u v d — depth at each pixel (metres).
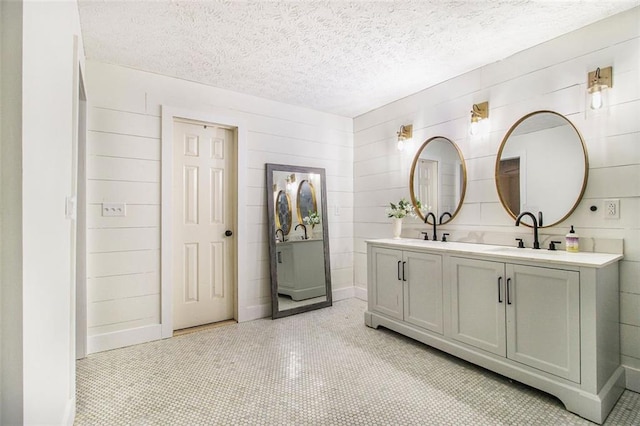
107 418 1.69
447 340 2.40
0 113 0.93
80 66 2.05
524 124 2.48
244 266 3.28
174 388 1.99
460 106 2.95
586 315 1.70
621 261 1.98
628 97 1.98
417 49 2.47
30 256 1.01
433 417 1.69
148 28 2.16
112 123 2.63
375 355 2.45
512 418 1.69
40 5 1.11
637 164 1.94
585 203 2.15
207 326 3.11
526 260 1.94
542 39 2.33
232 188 3.32
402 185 3.55
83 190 2.47
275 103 3.55
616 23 2.02
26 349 0.97
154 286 2.79
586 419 1.67
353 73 2.89
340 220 4.07
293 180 3.64
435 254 2.49
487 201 2.72
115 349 2.58
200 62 2.66
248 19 2.07
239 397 1.89
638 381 1.91
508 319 2.03
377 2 1.91
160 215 2.82
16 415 0.93
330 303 3.79
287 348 2.59
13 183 0.94
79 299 2.42
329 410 1.75
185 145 3.06
